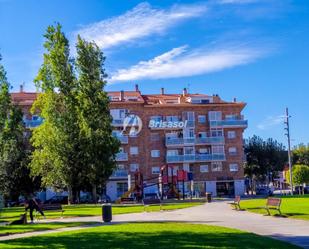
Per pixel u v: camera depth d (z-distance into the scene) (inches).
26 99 3737.7
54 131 2568.9
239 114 3794.3
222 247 617.9
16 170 2827.3
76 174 2586.1
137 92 4010.8
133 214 1405.0
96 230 883.4
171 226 925.2
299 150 5216.5
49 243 708.7
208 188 3686.0
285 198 2071.9
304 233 773.9
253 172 4284.0
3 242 743.1
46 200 3253.0
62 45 2637.8
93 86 2650.1
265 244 642.2
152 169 3683.6
